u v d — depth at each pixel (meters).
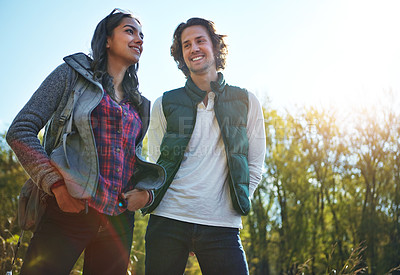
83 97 2.02
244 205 2.57
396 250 9.98
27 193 2.04
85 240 1.96
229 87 2.80
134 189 2.19
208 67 2.80
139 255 7.17
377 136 10.45
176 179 2.59
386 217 10.23
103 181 1.98
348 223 10.47
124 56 2.25
